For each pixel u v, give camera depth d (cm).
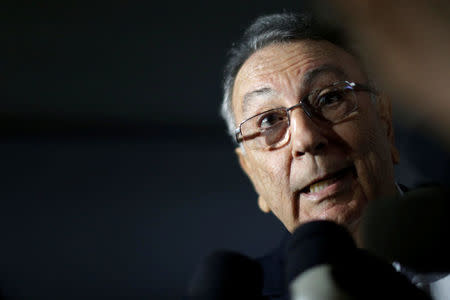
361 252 44
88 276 329
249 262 52
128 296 319
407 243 45
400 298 40
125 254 341
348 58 140
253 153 146
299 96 136
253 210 358
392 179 138
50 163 392
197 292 48
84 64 391
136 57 389
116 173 393
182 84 399
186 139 406
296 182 133
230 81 160
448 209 46
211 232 348
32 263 340
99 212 365
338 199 129
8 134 394
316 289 39
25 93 393
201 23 369
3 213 366
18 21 368
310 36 143
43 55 385
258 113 143
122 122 417
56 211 369
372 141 133
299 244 46
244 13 362
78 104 404
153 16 371
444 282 85
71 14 371
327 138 130
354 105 134
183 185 382
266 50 147
